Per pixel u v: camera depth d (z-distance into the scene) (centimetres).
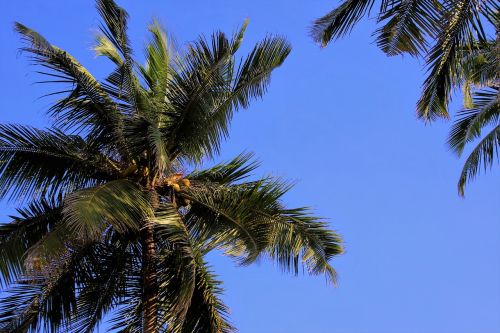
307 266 1497
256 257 1427
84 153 1475
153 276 1441
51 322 1463
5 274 1409
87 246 1467
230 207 1491
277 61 1474
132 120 1422
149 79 1584
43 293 1459
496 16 1109
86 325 1483
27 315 1447
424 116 1290
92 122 1475
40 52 1370
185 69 1480
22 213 1453
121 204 1291
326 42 1243
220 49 1459
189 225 1523
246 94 1505
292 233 1505
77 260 1475
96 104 1461
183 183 1511
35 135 1455
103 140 1474
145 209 1351
